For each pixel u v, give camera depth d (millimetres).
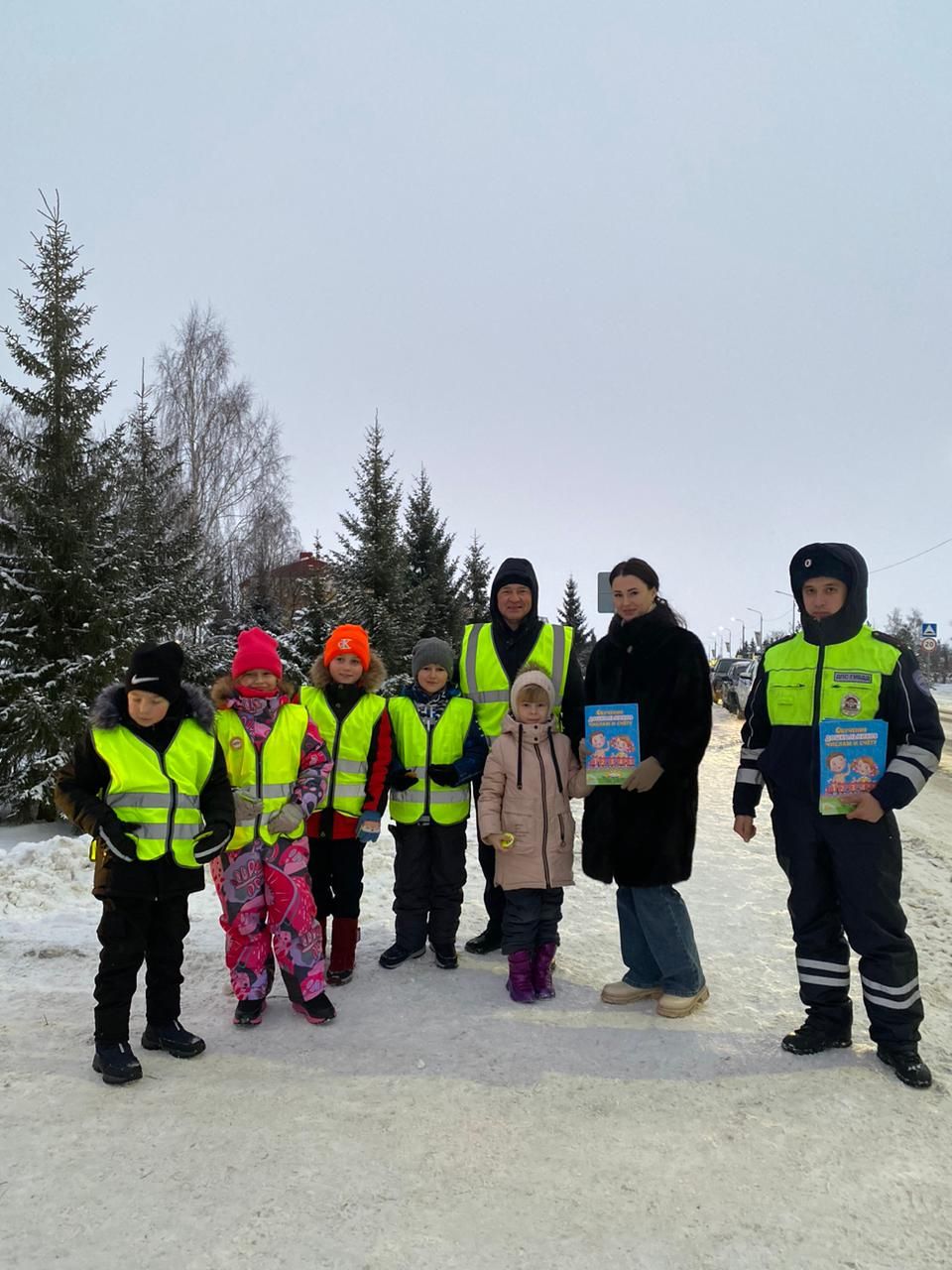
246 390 30672
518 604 4734
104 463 10703
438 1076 3287
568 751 4316
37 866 6125
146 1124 2883
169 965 3527
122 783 3377
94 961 4551
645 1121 2939
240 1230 2318
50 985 4219
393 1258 2213
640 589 4090
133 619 10414
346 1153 2713
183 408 28984
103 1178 2559
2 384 10227
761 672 3891
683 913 4004
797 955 3662
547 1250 2252
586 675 4348
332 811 4406
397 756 4641
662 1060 3445
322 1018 3826
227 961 3932
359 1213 2400
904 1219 2406
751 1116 2980
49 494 10188
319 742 4109
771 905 6016
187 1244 2258
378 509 16547
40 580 9750
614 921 5688
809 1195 2518
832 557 3539
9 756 9273
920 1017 3389
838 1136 2850
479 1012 3973
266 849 3926
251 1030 3766
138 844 3354
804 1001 3639
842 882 3461
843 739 3422
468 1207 2436
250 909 3865
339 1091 3150
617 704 3977
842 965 3586
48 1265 2168
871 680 3484
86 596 9945
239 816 3854
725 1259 2225
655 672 3988
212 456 29016
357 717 4477
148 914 3426
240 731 3916
